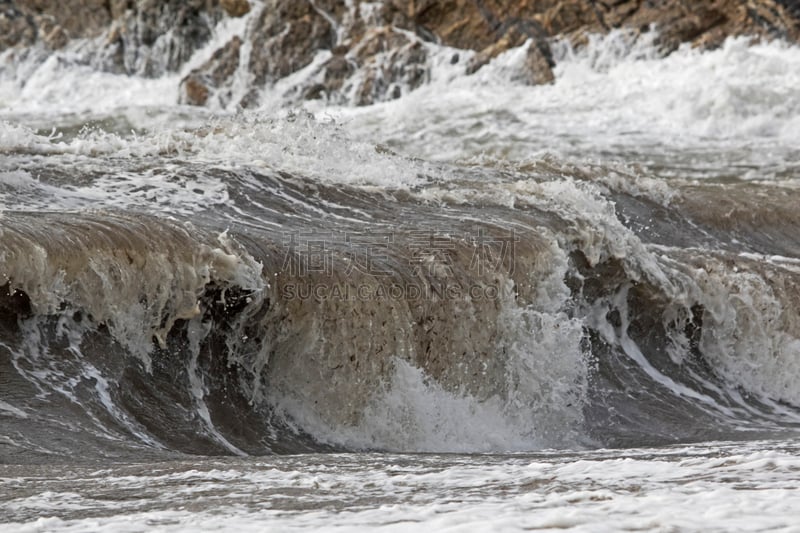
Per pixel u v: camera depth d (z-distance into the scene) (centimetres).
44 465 1977
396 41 8881
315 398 2727
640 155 6894
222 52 8944
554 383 3170
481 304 3038
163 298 2548
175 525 1346
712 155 6900
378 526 1327
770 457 1867
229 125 4247
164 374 2541
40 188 3164
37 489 1638
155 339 2548
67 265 2428
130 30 9375
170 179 3450
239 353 2675
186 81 8819
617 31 8794
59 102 8881
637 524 1303
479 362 3031
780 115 7569
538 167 4884
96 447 2170
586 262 3538
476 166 4822
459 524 1328
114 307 2484
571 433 3133
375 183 3875
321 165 3959
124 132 7494
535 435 3091
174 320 2567
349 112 8325
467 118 7850
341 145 4294
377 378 2800
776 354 3756
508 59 8756
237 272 2639
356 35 8981
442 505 1470
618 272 3600
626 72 8506
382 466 1970
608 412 3272
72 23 9519
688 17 8719
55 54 9319
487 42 8931
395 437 2794
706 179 6341
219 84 8862
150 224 2655
